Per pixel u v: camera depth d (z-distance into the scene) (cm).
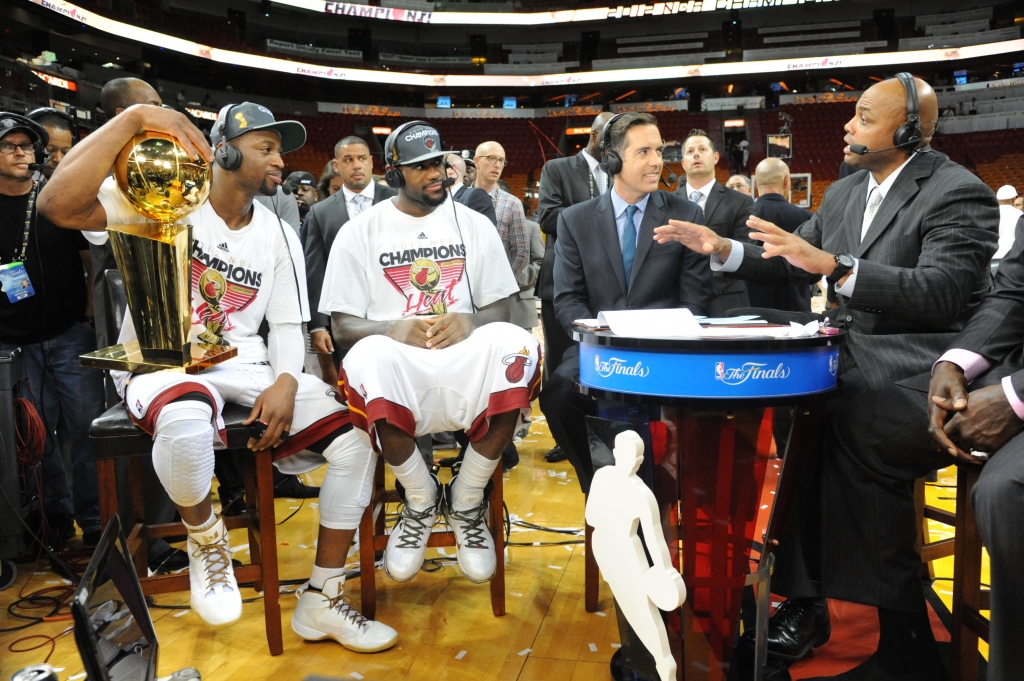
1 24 1703
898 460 161
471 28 2528
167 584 178
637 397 138
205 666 180
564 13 2252
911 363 176
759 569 151
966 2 2291
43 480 261
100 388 267
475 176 385
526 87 2559
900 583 162
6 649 190
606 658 182
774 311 192
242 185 196
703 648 150
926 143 189
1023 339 158
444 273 214
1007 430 141
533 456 386
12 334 253
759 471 144
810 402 139
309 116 2262
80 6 1688
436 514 199
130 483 203
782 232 166
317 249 319
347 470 188
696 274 220
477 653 185
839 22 2384
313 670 178
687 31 2497
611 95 2573
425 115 2358
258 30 2298
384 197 338
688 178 363
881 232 185
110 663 106
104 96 269
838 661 178
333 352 320
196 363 179
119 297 218
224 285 201
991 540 133
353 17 2400
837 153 2108
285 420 183
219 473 299
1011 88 2048
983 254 173
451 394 192
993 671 134
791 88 2478
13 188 248
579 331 154
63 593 225
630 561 143
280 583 229
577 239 225
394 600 218
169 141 170
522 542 262
